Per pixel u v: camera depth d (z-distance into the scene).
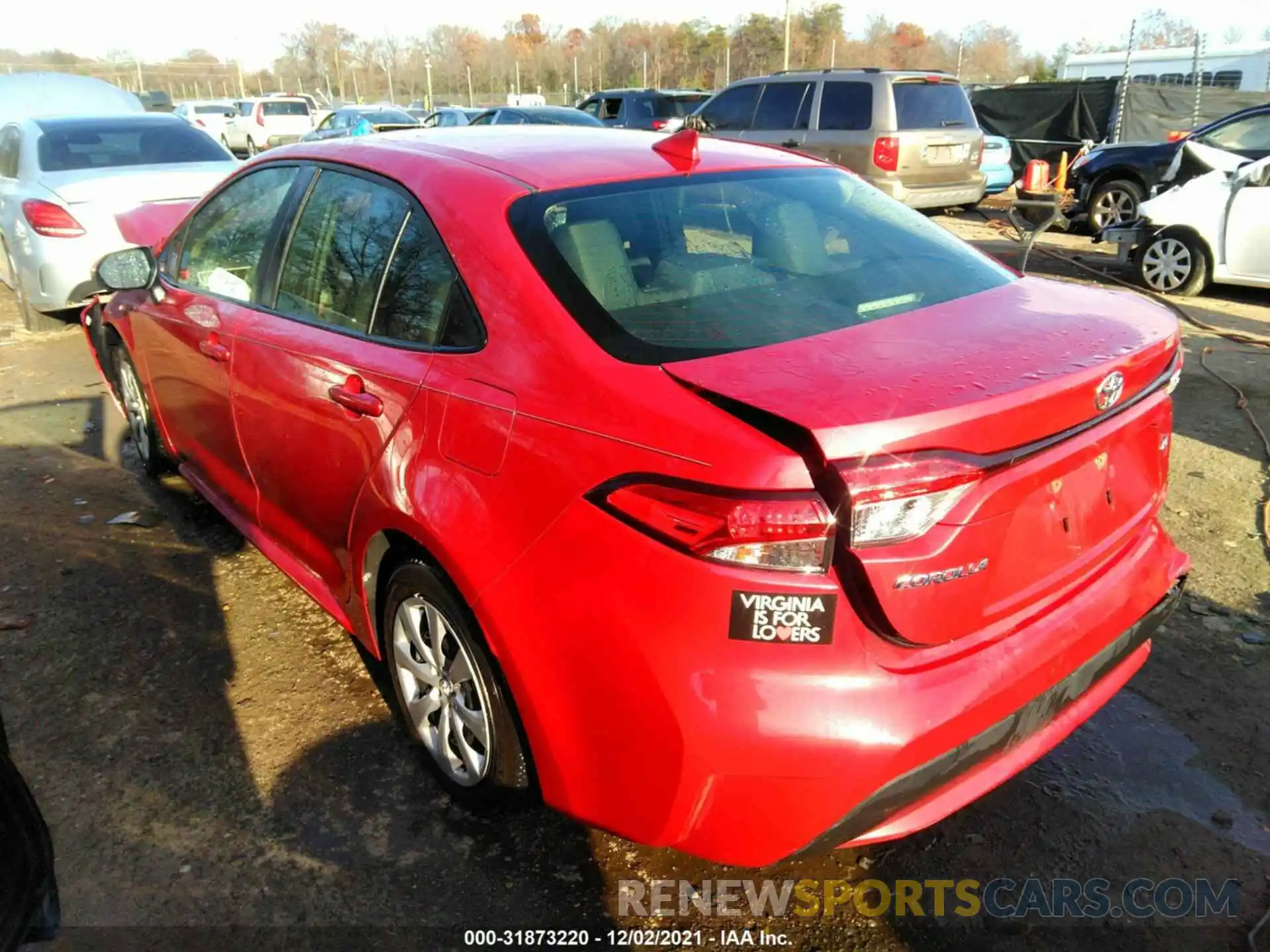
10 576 3.95
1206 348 7.06
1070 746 2.95
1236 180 8.47
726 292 2.41
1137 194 11.34
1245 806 2.70
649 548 1.92
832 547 1.83
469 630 2.40
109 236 7.08
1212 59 22.70
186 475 4.31
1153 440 2.47
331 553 3.08
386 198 2.86
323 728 3.04
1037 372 2.03
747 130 12.58
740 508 1.80
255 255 3.43
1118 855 2.54
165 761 2.89
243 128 28.42
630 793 2.05
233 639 3.52
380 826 2.65
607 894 2.43
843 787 1.90
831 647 1.87
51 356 7.26
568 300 2.28
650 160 2.87
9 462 5.18
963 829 2.64
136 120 8.08
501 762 2.44
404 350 2.59
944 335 2.22
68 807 2.71
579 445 2.05
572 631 2.06
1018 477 1.99
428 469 2.41
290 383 3.02
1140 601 2.44
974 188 12.19
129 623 3.62
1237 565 3.94
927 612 1.92
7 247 7.70
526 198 2.55
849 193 3.08
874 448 1.79
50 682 3.26
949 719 1.95
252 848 2.57
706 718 1.89
